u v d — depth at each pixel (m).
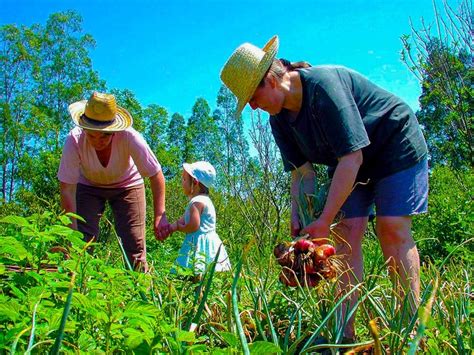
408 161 3.11
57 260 2.17
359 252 3.35
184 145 59.28
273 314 2.98
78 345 1.73
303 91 3.02
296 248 2.76
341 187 2.86
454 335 2.33
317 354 2.32
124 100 32.66
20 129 38.09
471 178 8.23
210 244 4.75
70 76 42.38
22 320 1.62
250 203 8.40
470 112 8.67
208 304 2.99
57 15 41.69
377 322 2.69
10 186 38.16
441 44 8.46
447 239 6.48
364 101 3.11
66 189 4.53
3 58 39.72
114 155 4.52
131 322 1.72
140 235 4.77
